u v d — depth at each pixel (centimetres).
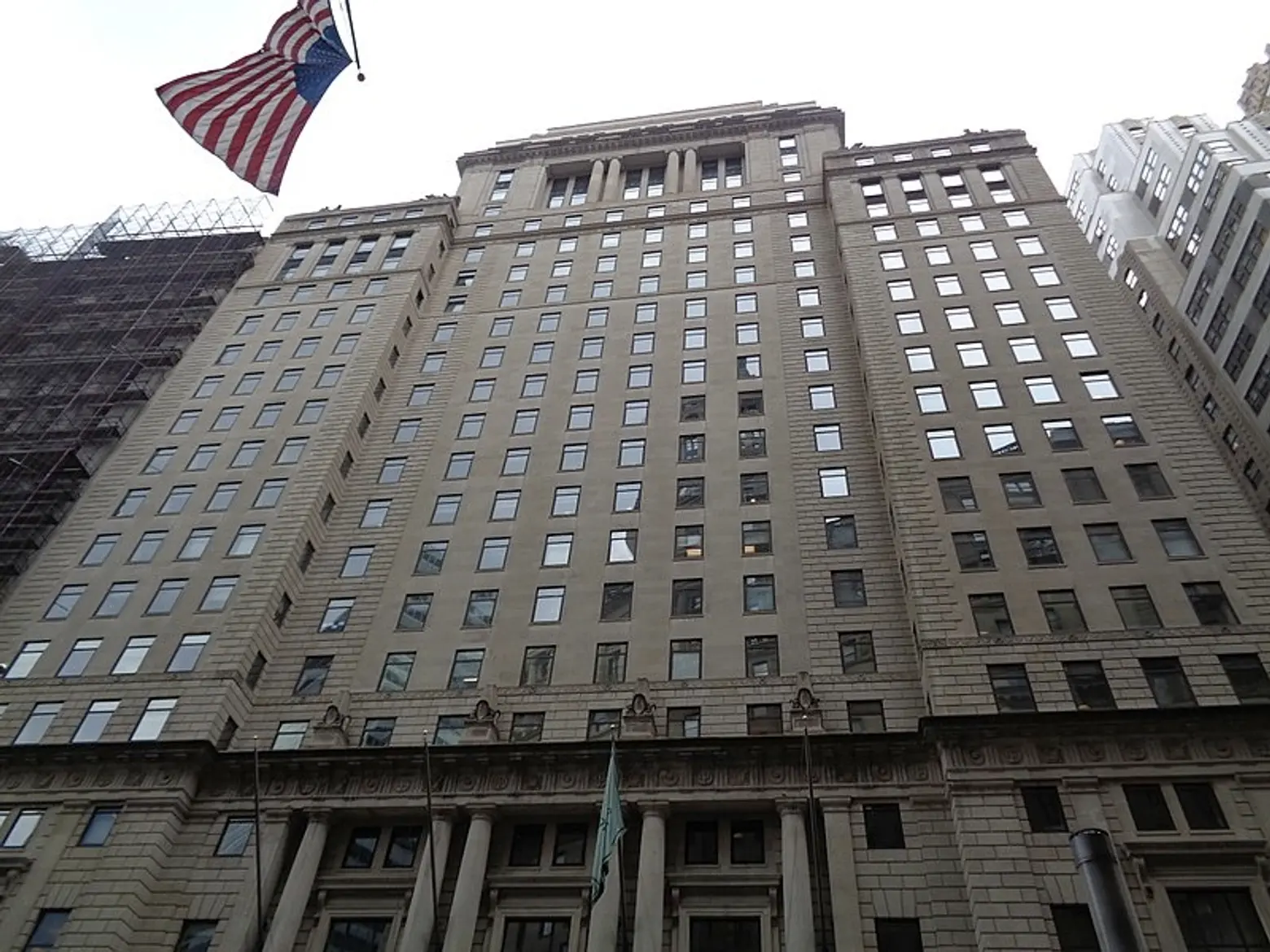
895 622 3741
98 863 3231
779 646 3747
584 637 3919
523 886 3109
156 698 3769
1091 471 3878
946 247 5453
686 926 2959
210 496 4738
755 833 3189
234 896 3175
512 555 4350
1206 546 3512
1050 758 2977
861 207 6109
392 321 5847
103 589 4316
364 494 4856
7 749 3559
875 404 4428
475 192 7812
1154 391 4181
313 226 7262
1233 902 2622
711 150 7806
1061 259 5147
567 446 4912
